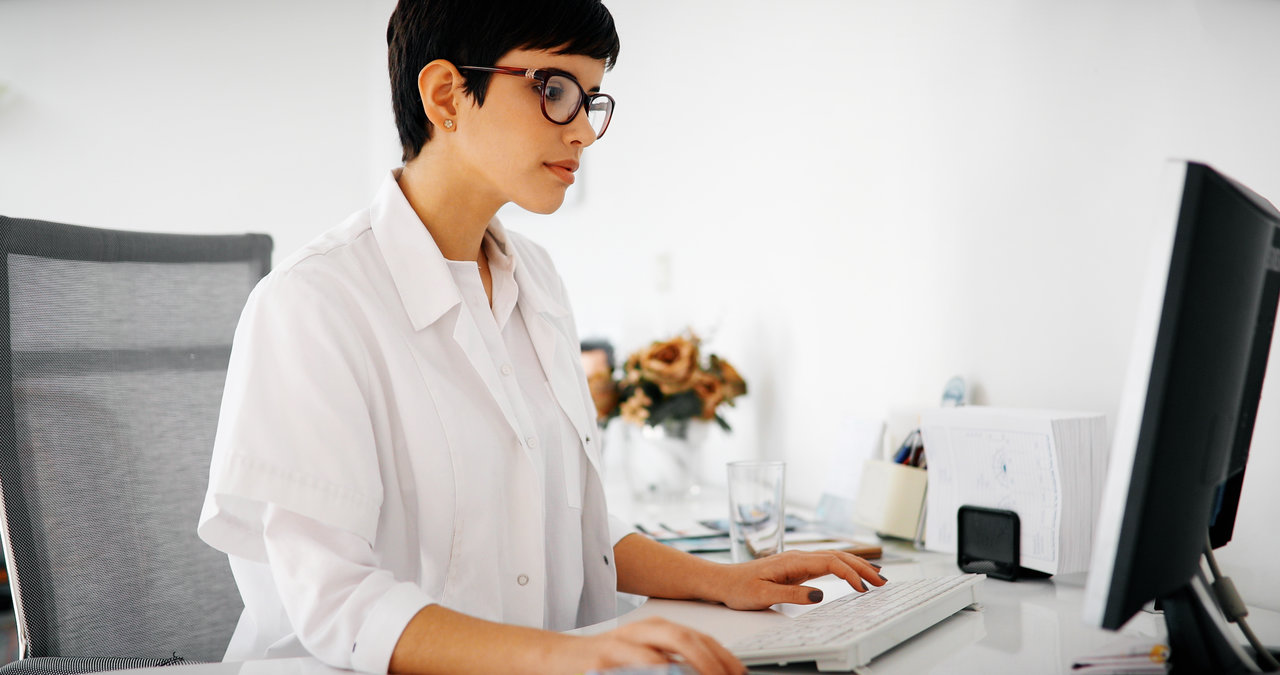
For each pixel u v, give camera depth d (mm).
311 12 3916
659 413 1980
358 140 3938
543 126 994
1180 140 1194
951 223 1576
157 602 1249
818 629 863
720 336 2262
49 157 3734
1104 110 1301
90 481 1212
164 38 3818
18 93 3697
